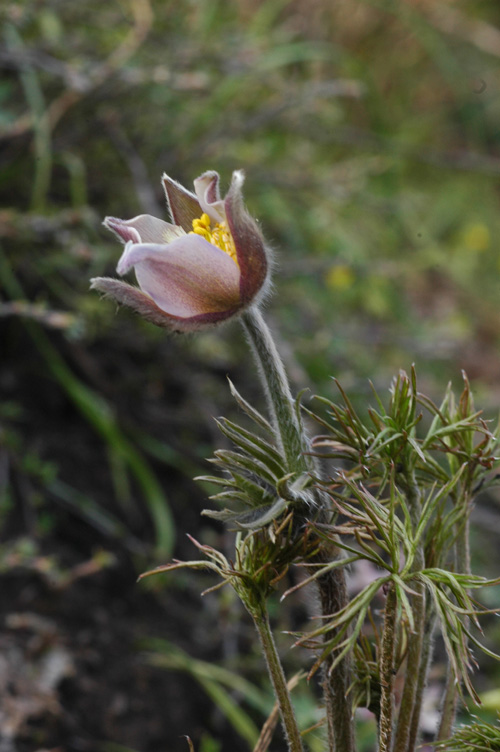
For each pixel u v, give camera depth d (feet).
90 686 3.08
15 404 3.82
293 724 2.19
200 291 2.16
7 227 3.58
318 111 5.62
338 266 5.08
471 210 7.58
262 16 5.94
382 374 5.35
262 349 2.18
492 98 8.18
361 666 2.23
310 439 2.20
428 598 2.25
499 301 7.02
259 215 5.18
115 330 4.19
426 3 7.30
